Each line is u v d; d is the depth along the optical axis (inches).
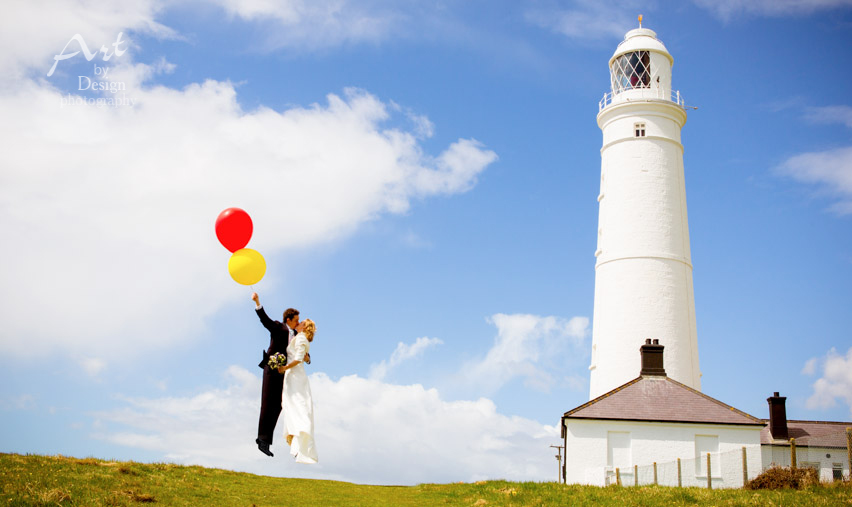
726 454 1296.8
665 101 1787.6
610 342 1702.8
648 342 1503.4
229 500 780.0
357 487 1038.4
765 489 1042.1
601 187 1844.2
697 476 1294.3
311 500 847.7
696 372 1700.3
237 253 537.0
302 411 469.7
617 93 1863.9
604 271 1759.4
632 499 901.8
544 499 900.6
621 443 1343.5
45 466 794.2
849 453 1083.3
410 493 999.6
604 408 1375.5
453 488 1034.7
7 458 809.5
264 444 470.0
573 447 1346.0
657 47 1835.6
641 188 1758.1
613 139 1809.8
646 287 1697.8
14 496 617.0
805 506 867.4
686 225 1787.6
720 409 1360.7
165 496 738.8
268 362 478.6
